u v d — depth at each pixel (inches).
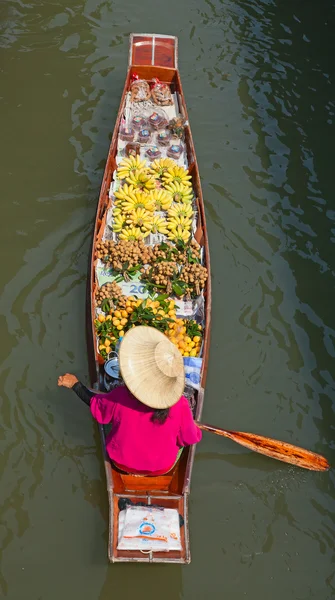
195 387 241.3
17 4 449.4
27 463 243.0
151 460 204.8
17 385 263.3
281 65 429.7
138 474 217.3
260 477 247.8
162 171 315.9
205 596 218.8
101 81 402.3
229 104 401.1
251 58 431.5
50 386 264.7
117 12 451.5
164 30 441.7
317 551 231.0
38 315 285.9
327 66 433.4
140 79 362.0
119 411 199.8
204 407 265.4
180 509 207.5
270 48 440.1
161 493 216.5
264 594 220.2
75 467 243.4
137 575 221.3
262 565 226.4
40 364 270.5
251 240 330.0
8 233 318.7
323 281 316.8
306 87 417.7
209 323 262.8
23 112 378.9
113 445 207.6
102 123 376.8
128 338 192.2
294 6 475.5
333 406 271.4
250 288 309.6
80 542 226.7
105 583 218.8
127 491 216.4
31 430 251.1
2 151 356.8
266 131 388.2
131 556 194.5
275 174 364.5
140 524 199.9
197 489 242.7
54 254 310.7
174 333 255.9
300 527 236.1
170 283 270.4
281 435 261.0
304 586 222.7
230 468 249.0
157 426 196.2
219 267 316.2
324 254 328.8
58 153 358.6
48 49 419.2
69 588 216.8
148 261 280.2
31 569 219.3
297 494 244.5
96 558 223.5
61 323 283.7
